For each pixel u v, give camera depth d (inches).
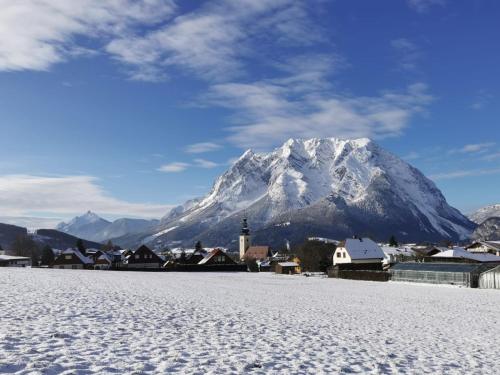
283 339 761.0
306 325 973.2
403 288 2878.9
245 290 2132.1
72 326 713.0
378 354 690.2
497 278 2896.2
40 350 522.9
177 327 798.5
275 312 1200.2
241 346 660.1
